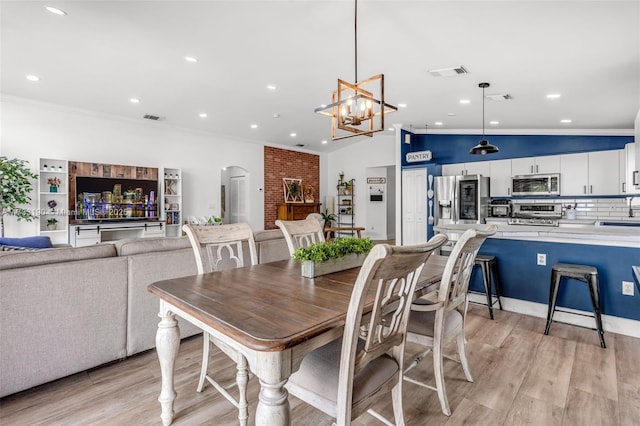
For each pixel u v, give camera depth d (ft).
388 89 14.02
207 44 10.87
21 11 9.18
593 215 18.53
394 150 28.89
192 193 23.11
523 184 20.40
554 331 9.57
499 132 21.54
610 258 9.58
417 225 22.90
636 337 9.14
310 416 5.82
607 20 7.51
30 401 6.20
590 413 5.86
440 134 24.16
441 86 13.50
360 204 30.91
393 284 3.94
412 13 8.43
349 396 3.63
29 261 6.40
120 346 7.52
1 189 14.52
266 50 11.23
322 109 8.09
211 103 17.46
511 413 5.88
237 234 7.00
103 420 5.69
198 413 5.89
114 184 19.13
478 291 12.10
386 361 4.56
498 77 11.94
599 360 7.81
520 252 11.14
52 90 15.28
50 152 17.25
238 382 5.22
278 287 5.05
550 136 19.76
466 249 5.57
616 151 17.57
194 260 8.69
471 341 8.90
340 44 10.58
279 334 3.29
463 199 21.21
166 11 9.11
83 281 6.91
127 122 20.02
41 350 6.37
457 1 7.66
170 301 4.60
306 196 30.83
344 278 5.63
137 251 7.97
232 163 25.46
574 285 10.16
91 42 10.86
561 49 9.20
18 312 6.09
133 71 13.26
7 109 16.02
